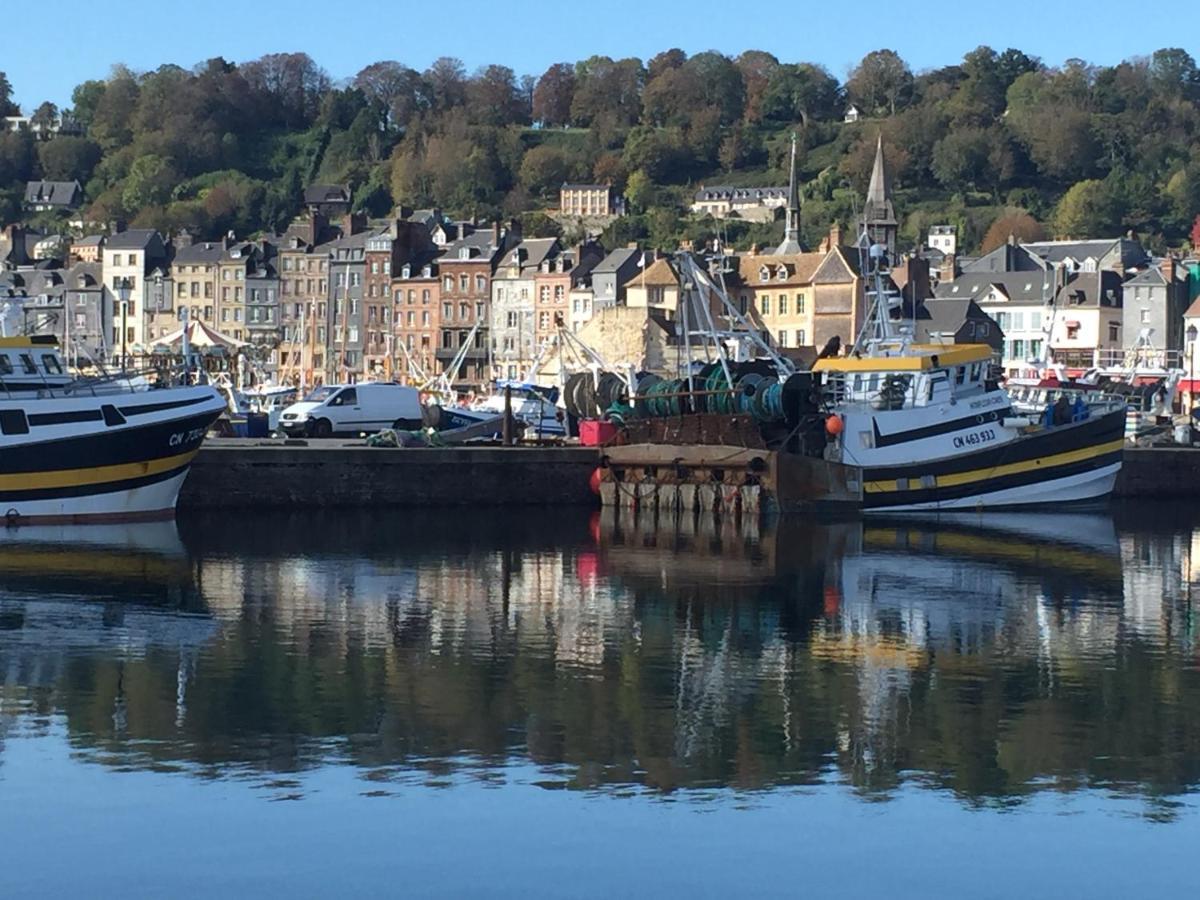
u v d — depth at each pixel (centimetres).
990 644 4141
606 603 4638
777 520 6488
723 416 6656
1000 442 6788
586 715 3375
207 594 4641
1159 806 2870
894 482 6675
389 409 8381
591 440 7181
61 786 2889
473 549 5647
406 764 3030
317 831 2702
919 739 3241
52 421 5775
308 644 4009
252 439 7756
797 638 4175
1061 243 19575
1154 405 10044
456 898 2480
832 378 6819
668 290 16088
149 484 5991
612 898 2488
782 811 2820
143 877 2536
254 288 19775
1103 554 5775
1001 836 2725
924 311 16350
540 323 18000
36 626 4147
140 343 19625
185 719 3303
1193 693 3641
